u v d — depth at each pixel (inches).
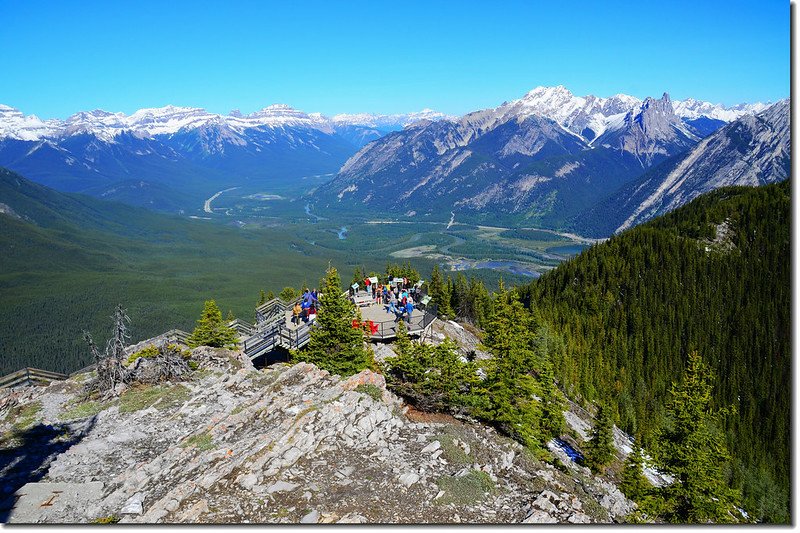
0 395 1322.6
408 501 872.3
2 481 915.4
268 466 920.9
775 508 3321.9
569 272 5925.2
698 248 6018.7
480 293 3966.5
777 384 4510.3
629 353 4790.8
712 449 1332.4
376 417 1138.7
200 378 1433.3
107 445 1048.2
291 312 2170.3
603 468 1841.8
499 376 1395.2
